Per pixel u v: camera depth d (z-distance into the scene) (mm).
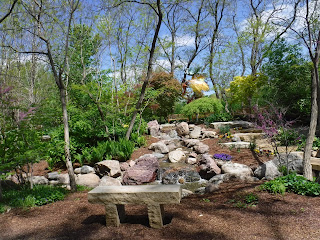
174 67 23609
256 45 19812
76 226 4266
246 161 9297
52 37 8906
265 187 5359
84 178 8703
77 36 10844
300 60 15734
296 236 3541
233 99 18297
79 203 5414
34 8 7508
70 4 7301
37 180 8617
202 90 21016
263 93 17875
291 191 5160
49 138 10484
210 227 3945
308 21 6090
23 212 5035
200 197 5590
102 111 11531
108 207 4109
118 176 9094
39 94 12172
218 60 20938
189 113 17219
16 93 8875
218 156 9859
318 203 4484
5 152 5777
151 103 15844
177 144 12773
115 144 10758
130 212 4750
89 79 13078
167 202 3828
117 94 11641
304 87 15219
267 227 3852
